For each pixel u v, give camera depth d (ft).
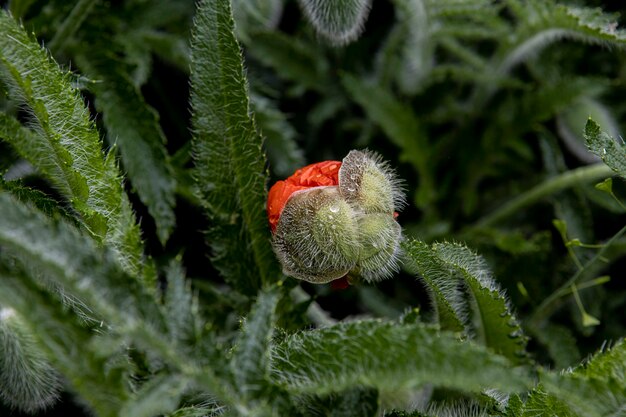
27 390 1.44
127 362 1.40
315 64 1.96
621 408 1.32
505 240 1.85
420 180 1.94
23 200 1.44
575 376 1.36
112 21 1.80
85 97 1.73
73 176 1.44
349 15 1.65
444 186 1.98
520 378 1.26
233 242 1.56
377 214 1.50
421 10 1.86
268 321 1.35
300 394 1.37
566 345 1.78
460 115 1.99
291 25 2.02
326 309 1.86
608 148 1.48
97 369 1.29
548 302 1.75
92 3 1.70
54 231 1.27
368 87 1.90
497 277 1.86
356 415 1.38
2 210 1.26
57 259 1.26
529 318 1.77
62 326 1.27
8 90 1.49
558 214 1.90
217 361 1.32
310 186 1.50
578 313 1.85
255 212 1.55
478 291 1.49
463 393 1.51
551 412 1.41
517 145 1.96
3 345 1.41
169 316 1.31
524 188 1.99
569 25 1.78
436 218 1.97
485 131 1.98
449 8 1.86
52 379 1.45
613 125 1.97
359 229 1.49
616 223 1.97
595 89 1.93
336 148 2.00
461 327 1.51
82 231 1.45
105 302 1.28
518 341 1.51
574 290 1.71
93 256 1.28
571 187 1.90
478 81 1.97
